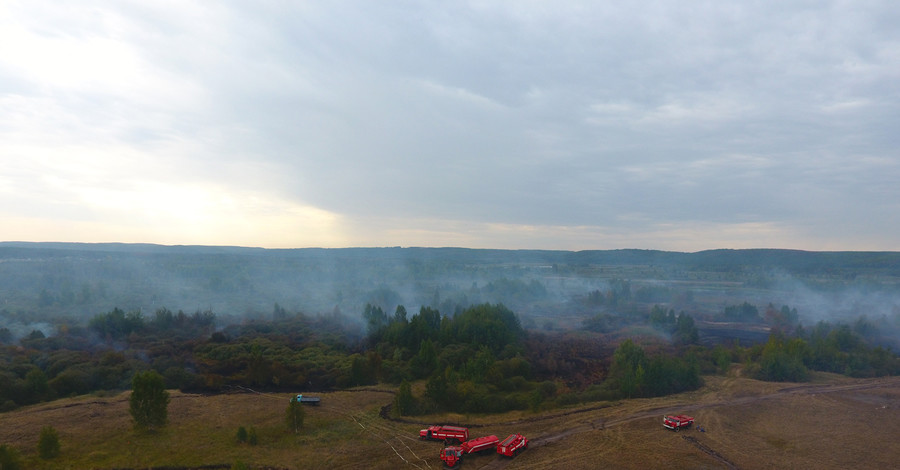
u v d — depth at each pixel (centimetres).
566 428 8556
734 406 9819
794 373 12288
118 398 9600
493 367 11725
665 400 10306
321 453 7344
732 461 7212
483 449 7425
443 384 9800
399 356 13275
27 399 9250
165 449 7244
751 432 8431
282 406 9456
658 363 11138
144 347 13675
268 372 11325
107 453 7038
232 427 8200
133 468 6681
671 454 7400
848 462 7256
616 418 9069
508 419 9081
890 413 9456
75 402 9262
